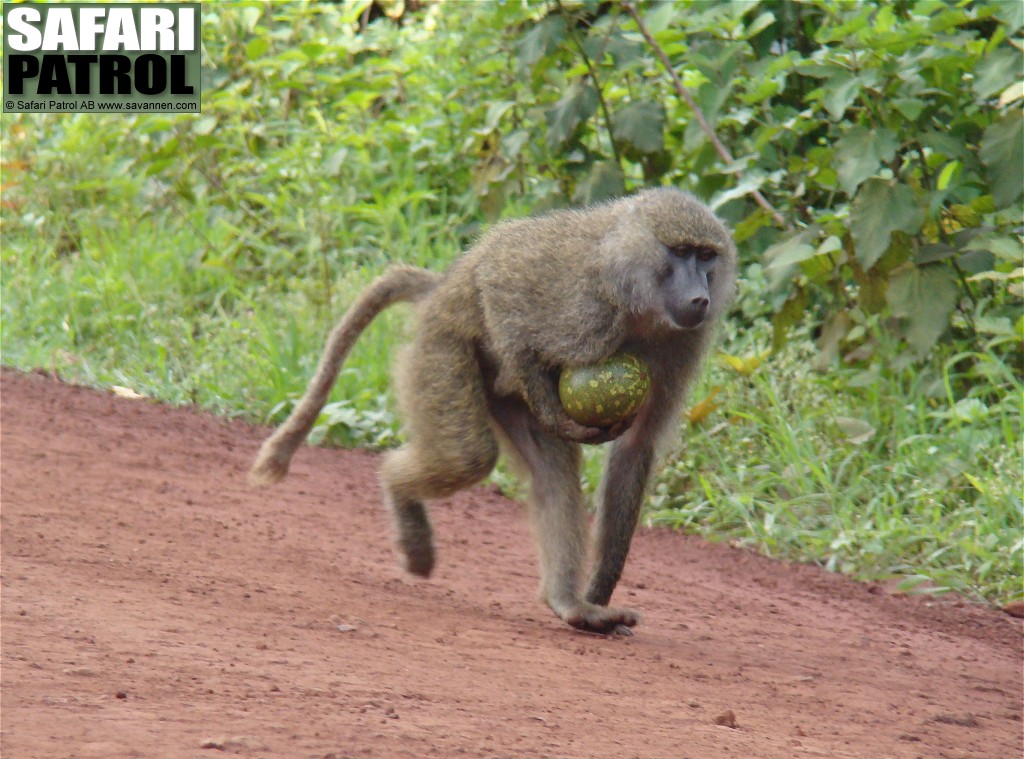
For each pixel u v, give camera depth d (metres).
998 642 10.99
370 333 17.02
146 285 19.16
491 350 9.84
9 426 14.09
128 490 12.23
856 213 13.73
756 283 15.84
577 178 17.42
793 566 12.86
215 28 22.09
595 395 9.33
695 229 9.35
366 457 15.30
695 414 14.41
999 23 15.31
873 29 13.60
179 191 20.86
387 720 6.19
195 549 10.38
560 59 17.30
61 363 17.55
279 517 12.17
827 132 16.28
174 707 5.95
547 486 9.90
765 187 16.12
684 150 17.23
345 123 21.25
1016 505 12.48
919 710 8.29
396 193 19.62
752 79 15.51
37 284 19.22
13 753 4.98
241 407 16.52
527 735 6.29
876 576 12.56
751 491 13.82
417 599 9.94
